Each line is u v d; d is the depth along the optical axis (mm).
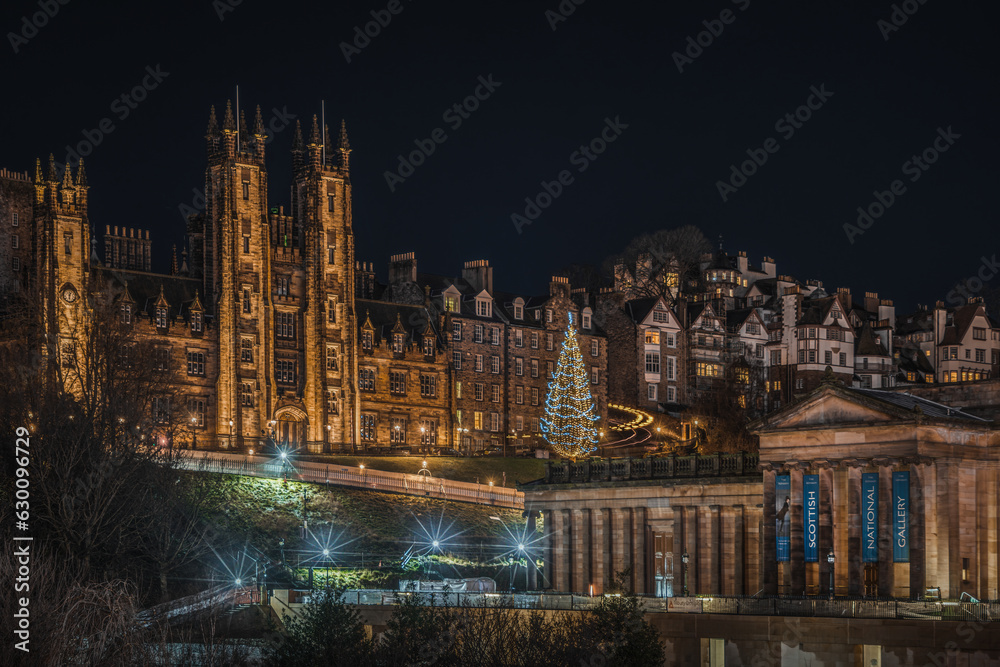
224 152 160375
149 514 104125
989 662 71750
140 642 64125
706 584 102375
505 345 189875
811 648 77875
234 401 157375
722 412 188000
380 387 174125
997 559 87188
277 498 124062
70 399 112062
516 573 123688
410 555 121125
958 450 86938
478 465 156125
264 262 162000
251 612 91438
